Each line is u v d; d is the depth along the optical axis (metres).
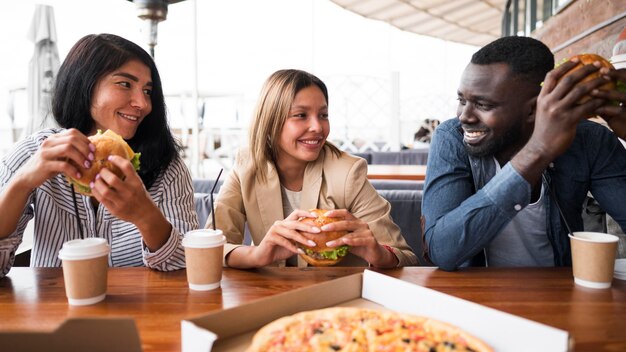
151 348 0.79
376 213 1.74
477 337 0.78
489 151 1.38
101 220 1.54
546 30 4.07
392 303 0.92
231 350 0.75
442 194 1.45
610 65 1.05
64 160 1.08
